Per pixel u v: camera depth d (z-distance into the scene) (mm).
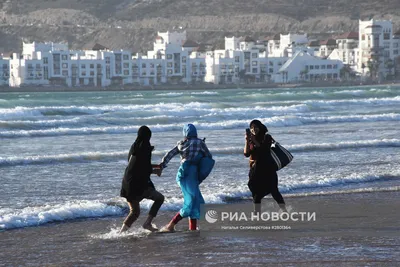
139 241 30547
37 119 132875
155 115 137375
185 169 32406
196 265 26172
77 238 31359
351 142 74562
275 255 27406
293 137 87438
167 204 39031
